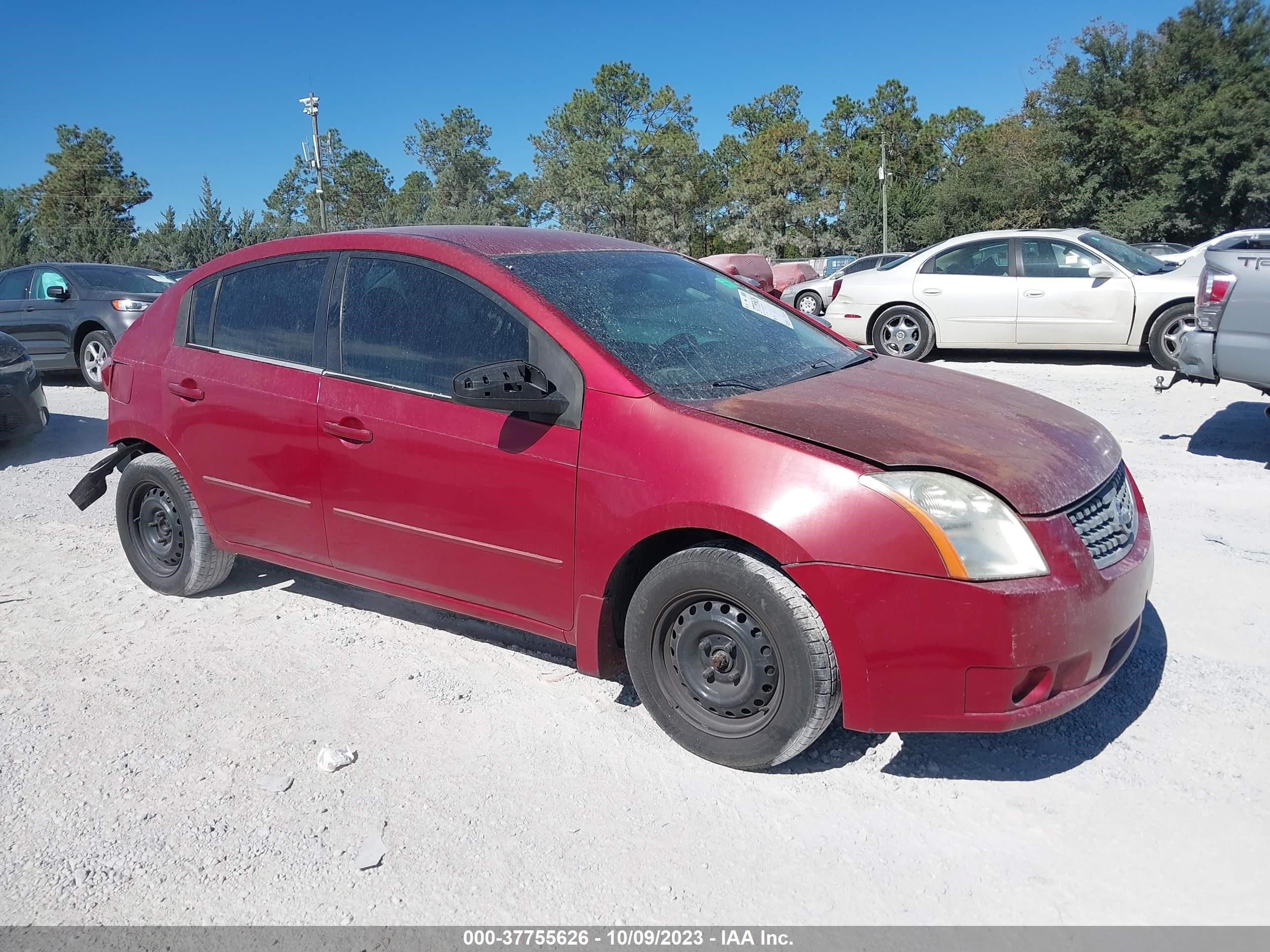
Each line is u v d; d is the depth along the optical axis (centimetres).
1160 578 431
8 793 295
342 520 368
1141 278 993
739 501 274
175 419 418
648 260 396
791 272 1752
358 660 379
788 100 10319
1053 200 4450
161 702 348
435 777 296
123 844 269
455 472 331
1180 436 689
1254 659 354
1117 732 310
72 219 4341
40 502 631
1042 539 265
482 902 243
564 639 326
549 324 317
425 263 352
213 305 417
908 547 259
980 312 1070
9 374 754
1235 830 261
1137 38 4206
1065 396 858
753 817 274
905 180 8062
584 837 267
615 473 297
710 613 292
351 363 363
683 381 315
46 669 378
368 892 247
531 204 9331
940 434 291
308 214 7912
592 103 9081
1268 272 584
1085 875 246
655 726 324
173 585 445
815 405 306
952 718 263
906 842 262
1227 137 3984
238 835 271
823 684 273
